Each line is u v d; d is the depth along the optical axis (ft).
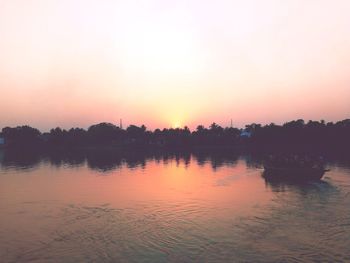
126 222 149.79
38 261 108.37
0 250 117.60
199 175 320.91
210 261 105.70
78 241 125.39
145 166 426.10
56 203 192.44
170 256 110.01
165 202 192.65
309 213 158.71
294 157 281.54
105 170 377.71
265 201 189.06
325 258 106.83
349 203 178.81
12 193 226.38
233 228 138.00
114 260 108.17
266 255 109.70
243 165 415.64
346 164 379.96
